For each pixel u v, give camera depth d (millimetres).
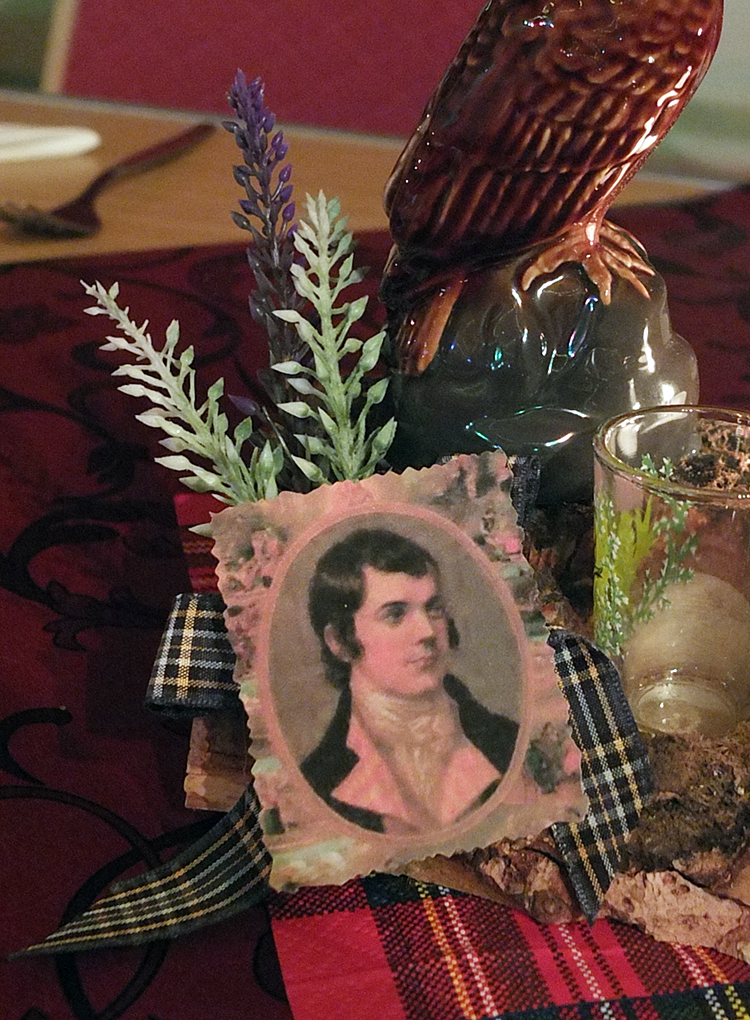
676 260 940
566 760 402
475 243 480
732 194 1082
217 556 408
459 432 519
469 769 398
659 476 475
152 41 1386
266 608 403
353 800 390
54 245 962
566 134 439
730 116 1201
